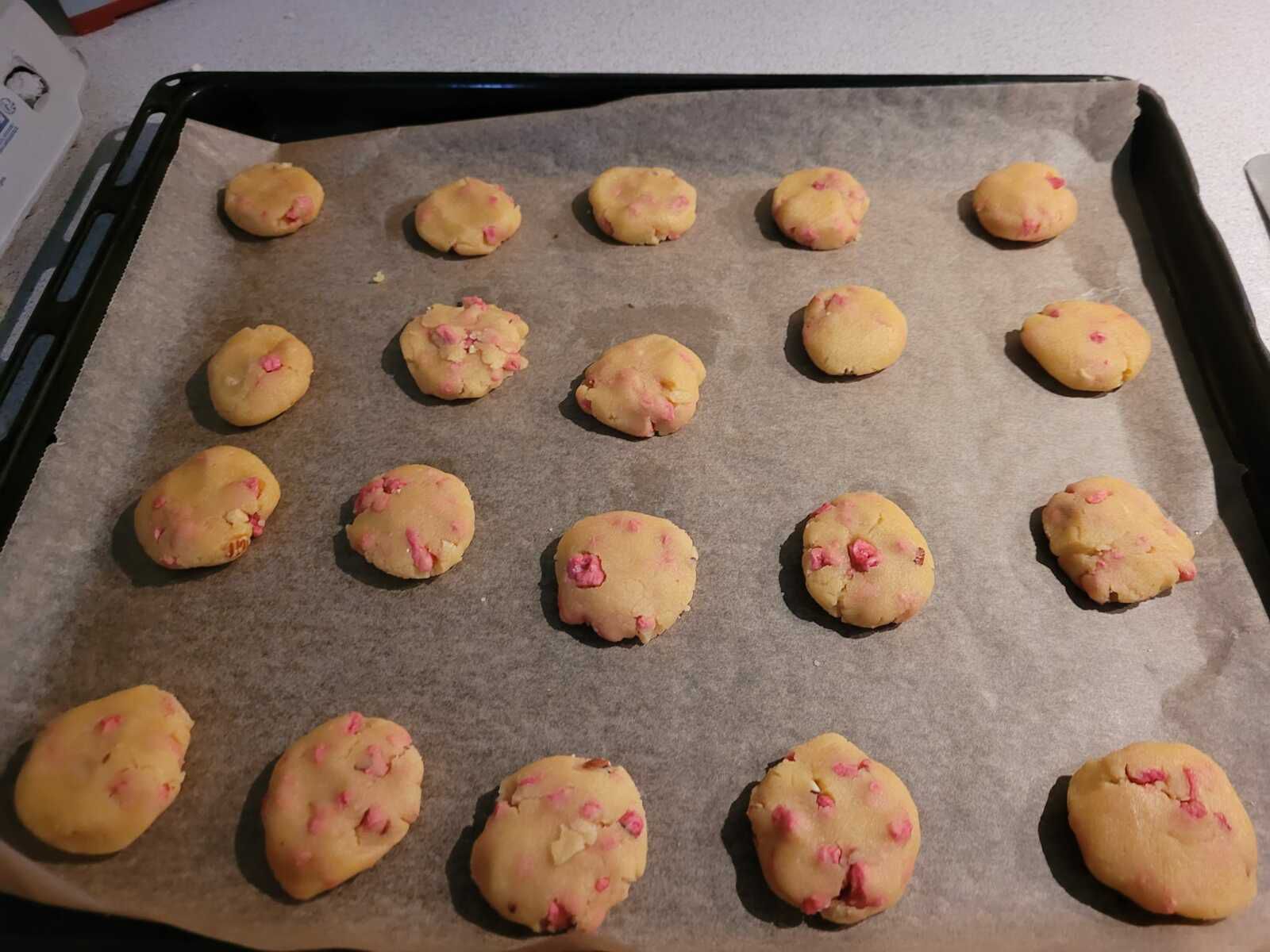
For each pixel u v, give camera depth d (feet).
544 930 0.81
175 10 1.50
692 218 1.24
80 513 1.00
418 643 0.96
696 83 1.26
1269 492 1.01
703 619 0.97
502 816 0.84
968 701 0.93
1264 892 0.85
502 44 1.46
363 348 1.15
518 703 0.93
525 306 1.19
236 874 0.84
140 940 0.77
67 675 0.93
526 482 1.06
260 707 0.92
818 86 1.27
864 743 0.91
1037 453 1.08
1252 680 0.94
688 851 0.86
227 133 1.26
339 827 0.83
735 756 0.90
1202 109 1.38
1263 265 1.23
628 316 1.18
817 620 0.98
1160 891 0.81
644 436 1.08
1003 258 1.23
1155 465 1.07
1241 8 1.50
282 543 1.02
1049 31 1.48
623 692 0.93
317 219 1.25
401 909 0.83
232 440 1.08
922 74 1.37
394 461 1.07
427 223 1.22
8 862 0.78
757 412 1.11
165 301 1.14
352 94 1.27
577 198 1.28
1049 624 0.98
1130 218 1.25
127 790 0.85
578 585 0.96
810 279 1.21
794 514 1.04
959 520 1.04
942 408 1.11
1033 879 0.85
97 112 1.36
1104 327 1.13
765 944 0.81
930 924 0.82
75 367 1.02
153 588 0.98
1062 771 0.90
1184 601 0.99
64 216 1.29
